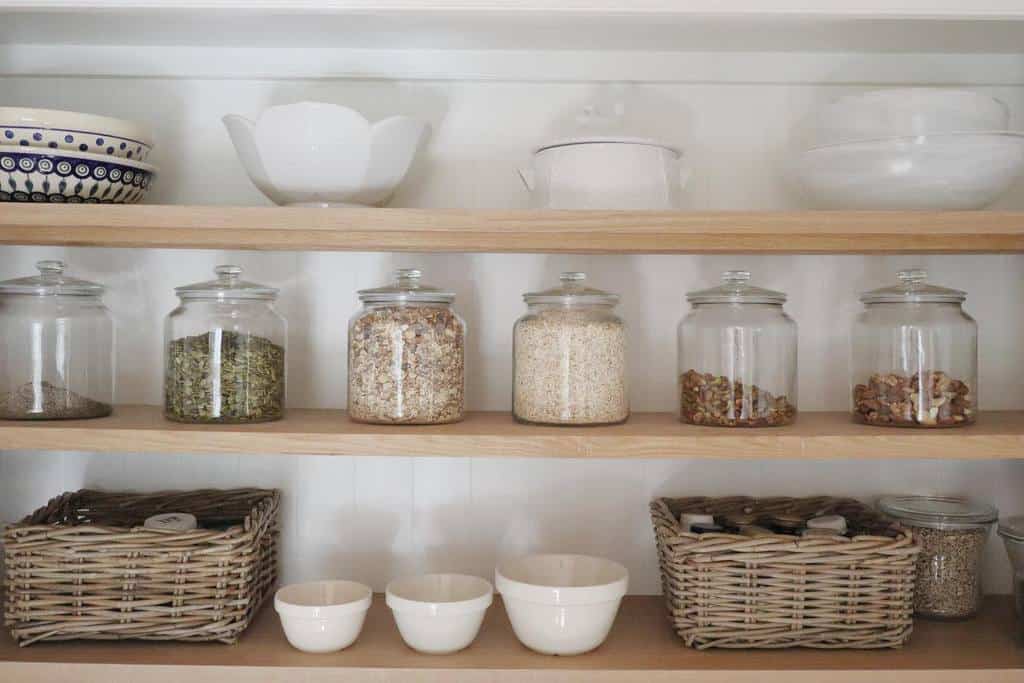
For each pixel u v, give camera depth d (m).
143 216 1.00
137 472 1.29
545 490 1.29
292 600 1.12
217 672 1.01
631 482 1.30
